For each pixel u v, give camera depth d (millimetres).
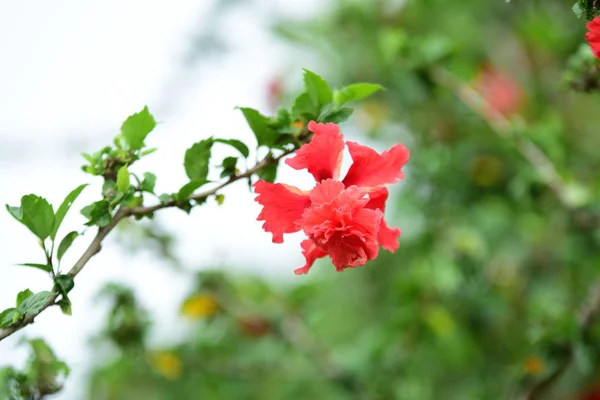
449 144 2033
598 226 1696
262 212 1179
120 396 1873
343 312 2125
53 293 1158
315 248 1188
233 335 1855
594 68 1390
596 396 1758
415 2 2145
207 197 1218
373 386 1785
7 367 1350
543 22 1849
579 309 1615
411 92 1826
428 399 1879
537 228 1930
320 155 1177
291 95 2133
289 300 1899
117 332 1725
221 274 1844
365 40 2145
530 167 1717
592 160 1921
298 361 1853
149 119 1223
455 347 1857
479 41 2125
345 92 1229
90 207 1188
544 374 1554
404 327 1786
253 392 1859
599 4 1167
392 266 2090
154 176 1216
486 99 1916
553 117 1791
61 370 1361
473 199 1943
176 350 1804
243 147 1227
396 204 2004
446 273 1786
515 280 1945
